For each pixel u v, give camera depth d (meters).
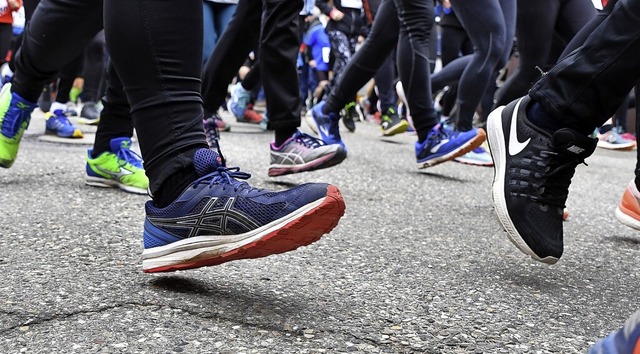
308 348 1.17
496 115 1.72
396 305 1.43
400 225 2.29
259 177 3.15
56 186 2.56
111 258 1.64
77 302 1.32
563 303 1.55
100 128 2.58
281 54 2.79
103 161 2.56
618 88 1.51
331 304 1.41
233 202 1.32
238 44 3.04
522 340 1.29
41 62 2.20
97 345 1.13
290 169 2.96
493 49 3.57
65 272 1.50
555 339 1.31
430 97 3.54
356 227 2.20
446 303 1.47
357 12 7.38
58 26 2.04
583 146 1.58
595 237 2.36
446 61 5.66
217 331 1.21
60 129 4.38
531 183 1.62
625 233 2.48
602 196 3.45
